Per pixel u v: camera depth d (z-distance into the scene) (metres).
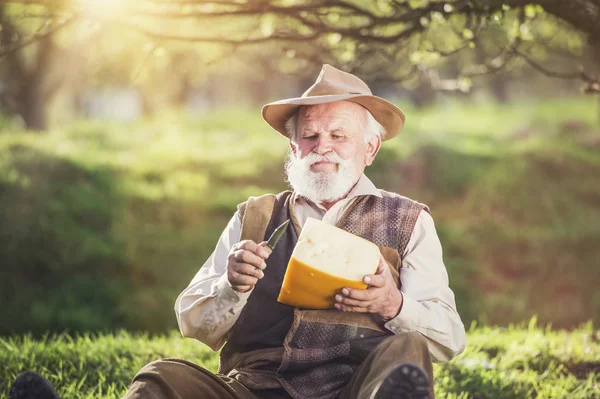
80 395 5.77
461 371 6.38
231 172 21.67
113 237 17.23
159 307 15.93
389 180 22.05
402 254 4.32
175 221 18.70
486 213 20.55
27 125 26.16
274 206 4.50
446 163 22.64
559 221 20.09
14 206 16.94
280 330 4.22
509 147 24.52
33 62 27.44
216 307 4.17
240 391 4.06
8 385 6.03
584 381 6.23
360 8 7.04
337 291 3.97
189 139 25.30
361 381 3.87
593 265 18.36
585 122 29.20
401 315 4.04
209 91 58.16
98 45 24.05
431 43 7.66
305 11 7.01
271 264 4.32
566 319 16.67
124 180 19.52
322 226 4.06
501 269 18.53
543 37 9.52
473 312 16.48
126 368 6.55
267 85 54.28
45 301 15.64
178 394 3.80
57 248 16.41
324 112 4.40
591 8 6.25
